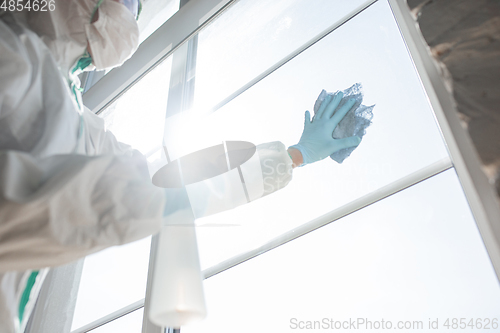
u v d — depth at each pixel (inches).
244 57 68.6
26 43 25.8
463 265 31.5
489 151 20.0
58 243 18.6
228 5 72.7
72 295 66.7
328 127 39.5
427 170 35.8
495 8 22.9
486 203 24.9
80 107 31.1
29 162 18.5
